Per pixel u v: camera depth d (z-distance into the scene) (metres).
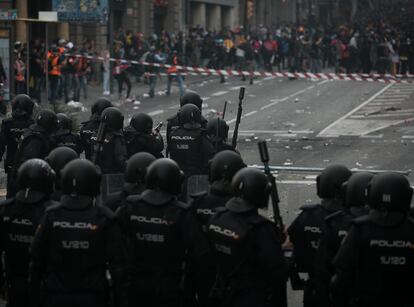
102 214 14.75
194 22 130.88
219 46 100.06
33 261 14.87
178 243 15.50
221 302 15.22
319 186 16.23
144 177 16.88
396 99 73.19
